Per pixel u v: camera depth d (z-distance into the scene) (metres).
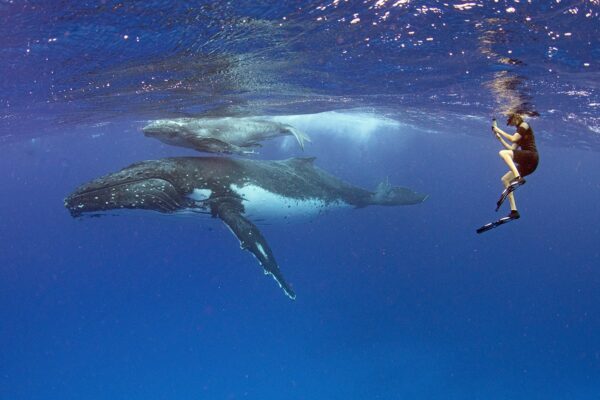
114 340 28.02
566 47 7.92
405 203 17.33
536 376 20.72
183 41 7.13
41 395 20.44
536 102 13.92
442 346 24.25
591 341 27.00
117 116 16.27
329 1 5.82
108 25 6.25
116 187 9.99
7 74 8.98
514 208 7.43
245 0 5.57
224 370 21.62
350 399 18.19
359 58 8.77
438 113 18.75
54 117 16.30
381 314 30.67
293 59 8.62
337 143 55.91
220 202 11.16
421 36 7.43
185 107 13.81
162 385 20.33
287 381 20.05
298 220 13.62
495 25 6.92
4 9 5.54
